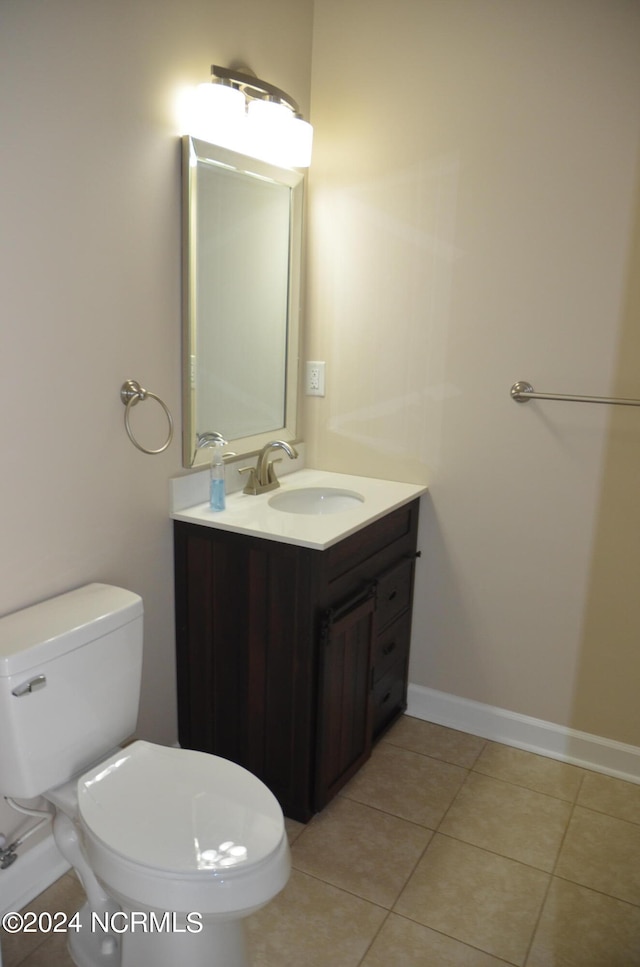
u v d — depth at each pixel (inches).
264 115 78.9
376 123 89.4
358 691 83.9
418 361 92.4
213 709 83.1
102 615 61.9
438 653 99.0
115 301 68.4
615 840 77.9
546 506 88.1
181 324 77.0
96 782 57.4
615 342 81.0
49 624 59.8
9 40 55.1
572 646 90.0
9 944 63.8
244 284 85.6
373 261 92.8
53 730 58.4
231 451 87.7
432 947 64.1
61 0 58.6
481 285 86.7
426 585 97.8
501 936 65.4
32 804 67.6
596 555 86.4
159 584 80.0
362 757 87.4
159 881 49.4
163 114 70.6
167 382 76.6
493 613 94.1
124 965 56.2
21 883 67.5
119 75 65.1
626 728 89.0
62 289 62.8
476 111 83.1
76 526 68.1
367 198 91.7
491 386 88.5
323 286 96.7
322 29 90.8
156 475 77.1
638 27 73.9
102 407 68.9
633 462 82.3
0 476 60.1
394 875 72.3
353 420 98.3
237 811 55.2
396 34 86.1
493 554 92.6
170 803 55.7
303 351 99.4
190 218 74.9
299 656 75.0
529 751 94.1
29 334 60.5
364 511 82.1
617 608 86.6
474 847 76.4
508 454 89.1
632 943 64.8
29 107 57.4
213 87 72.5
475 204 85.2
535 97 79.8
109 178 65.7
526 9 78.4
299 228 92.9
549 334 84.1
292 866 73.1
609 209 78.5
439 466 93.7
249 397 90.2
